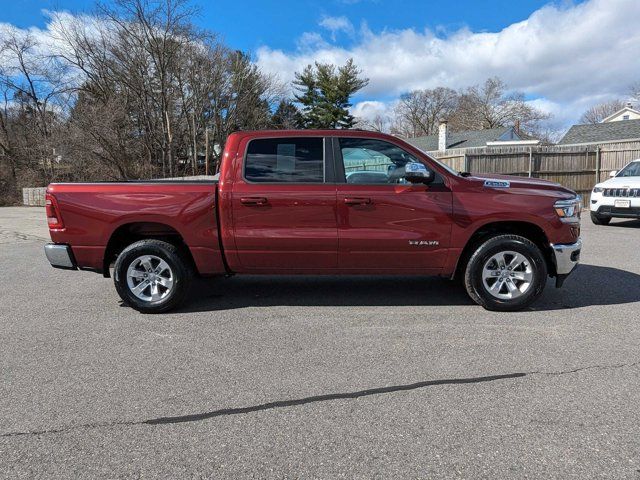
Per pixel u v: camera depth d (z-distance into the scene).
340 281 6.06
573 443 2.44
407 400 2.92
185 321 4.54
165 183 4.71
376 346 3.81
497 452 2.38
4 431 2.63
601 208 10.70
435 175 4.60
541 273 4.57
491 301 4.63
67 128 26.25
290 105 47.66
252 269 4.77
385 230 4.57
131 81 29.64
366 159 4.67
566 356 3.55
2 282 6.44
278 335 4.10
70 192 4.69
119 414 2.80
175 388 3.12
